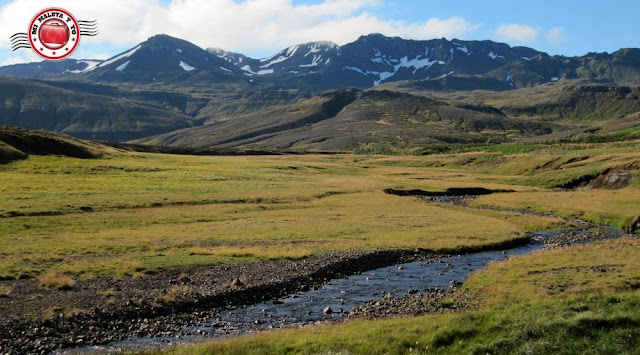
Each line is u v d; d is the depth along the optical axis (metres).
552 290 30.92
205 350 21.44
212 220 65.88
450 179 136.00
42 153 116.38
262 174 123.25
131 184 92.00
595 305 24.17
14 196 70.06
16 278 34.03
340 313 30.25
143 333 26.31
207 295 32.44
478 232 59.28
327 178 125.38
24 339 24.23
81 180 91.88
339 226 62.09
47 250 43.25
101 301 30.08
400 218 69.94
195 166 131.62
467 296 32.91
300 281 37.62
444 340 21.78
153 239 50.72
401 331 23.02
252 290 34.47
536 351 20.12
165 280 35.72
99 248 45.03
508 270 38.62
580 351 19.94
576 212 77.12
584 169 121.75
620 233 61.88
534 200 90.25
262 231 57.91
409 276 40.31
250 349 21.45
